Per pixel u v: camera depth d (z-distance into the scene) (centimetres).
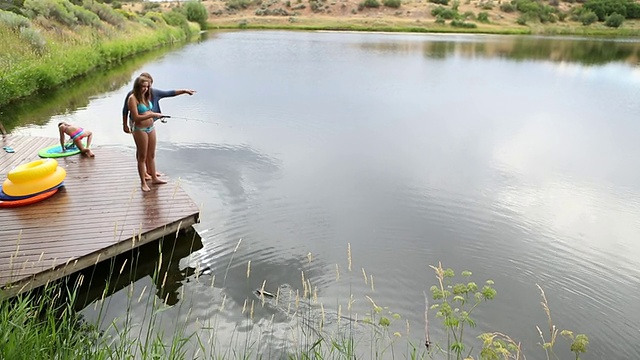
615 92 2008
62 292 515
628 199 872
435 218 756
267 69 2323
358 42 4025
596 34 6256
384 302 534
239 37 4400
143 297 526
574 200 858
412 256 637
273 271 586
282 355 441
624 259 655
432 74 2328
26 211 623
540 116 1516
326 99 1656
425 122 1383
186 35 4322
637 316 532
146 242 589
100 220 605
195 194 798
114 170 778
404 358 446
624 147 1204
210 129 1214
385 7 6794
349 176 923
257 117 1368
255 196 805
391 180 912
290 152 1053
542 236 712
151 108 678
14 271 484
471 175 961
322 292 547
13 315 370
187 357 430
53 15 2411
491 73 2442
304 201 795
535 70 2628
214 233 671
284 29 5616
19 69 1543
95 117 1320
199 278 564
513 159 1079
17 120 1262
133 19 3584
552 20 6912
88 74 2016
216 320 489
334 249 646
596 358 466
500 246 675
